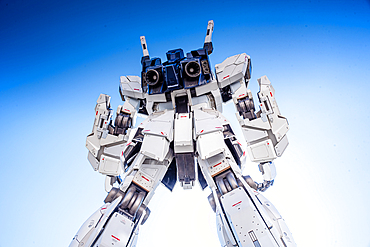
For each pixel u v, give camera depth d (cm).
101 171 402
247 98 386
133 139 372
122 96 423
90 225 325
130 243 325
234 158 390
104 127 399
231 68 386
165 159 387
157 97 390
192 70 363
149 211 380
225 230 338
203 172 378
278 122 372
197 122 360
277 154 375
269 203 337
